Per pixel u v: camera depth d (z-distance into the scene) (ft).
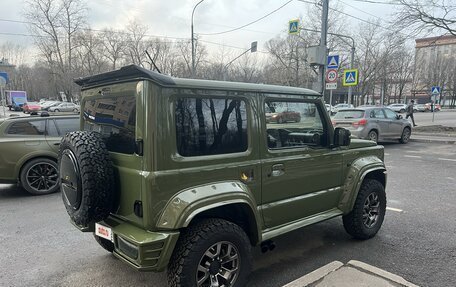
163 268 8.33
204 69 147.13
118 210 9.30
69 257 12.82
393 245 13.66
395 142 48.67
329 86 40.68
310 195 12.03
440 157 35.78
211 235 8.76
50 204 19.84
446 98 280.31
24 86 281.74
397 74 193.36
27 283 10.94
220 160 9.40
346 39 110.42
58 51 169.17
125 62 172.04
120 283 10.86
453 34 55.01
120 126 9.21
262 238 10.41
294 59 138.31
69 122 23.66
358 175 13.46
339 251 13.15
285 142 11.34
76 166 8.97
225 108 9.63
